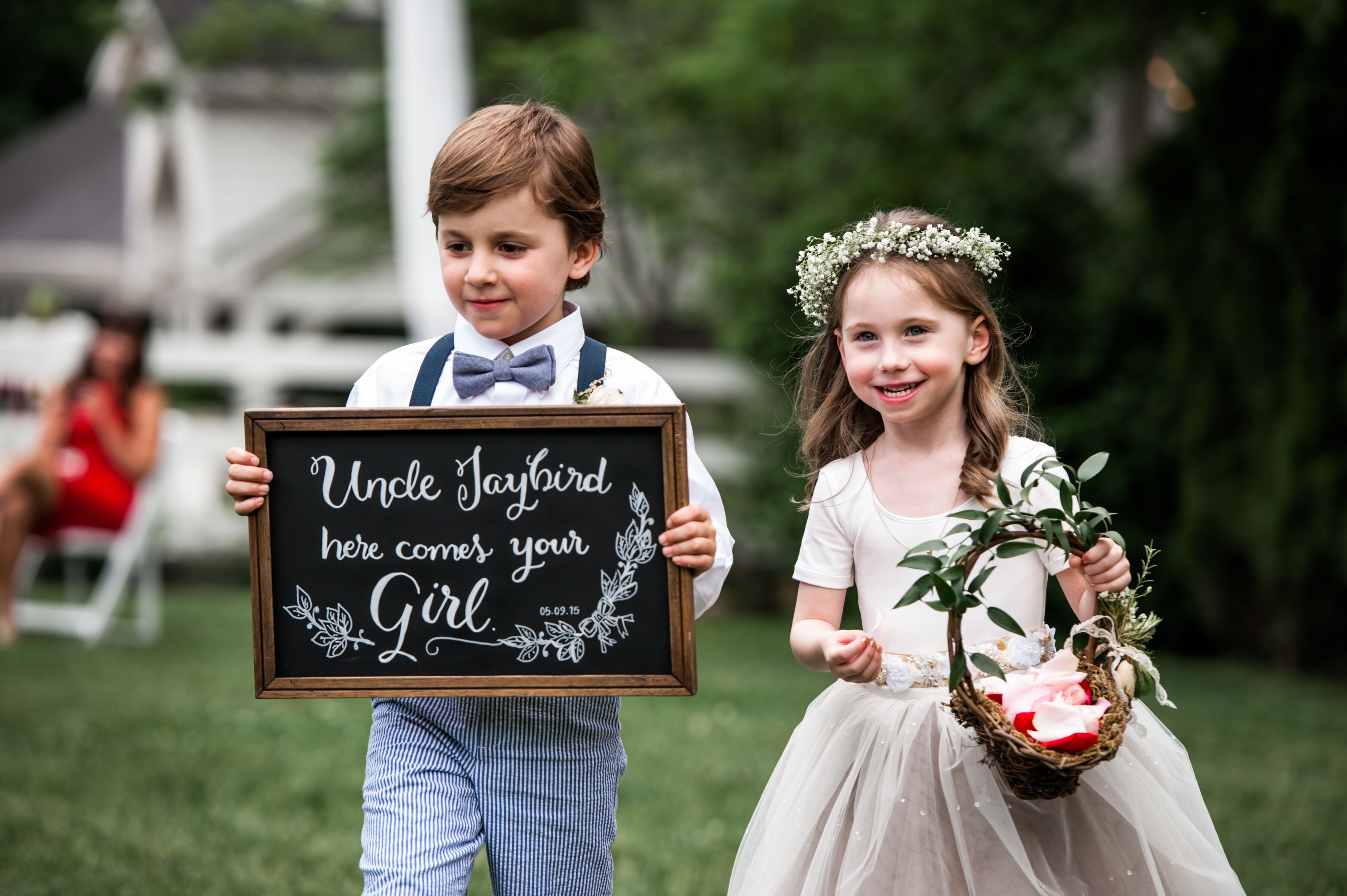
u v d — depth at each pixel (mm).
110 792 4715
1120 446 8578
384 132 15023
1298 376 7176
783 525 10062
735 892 2746
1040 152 10398
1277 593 7559
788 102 11734
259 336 17453
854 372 2613
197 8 16953
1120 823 2492
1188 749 5406
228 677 6941
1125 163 9742
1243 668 8000
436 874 2424
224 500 12227
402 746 2543
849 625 8586
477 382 2623
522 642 2455
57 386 8305
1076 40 9320
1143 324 8875
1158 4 8930
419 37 8375
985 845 2459
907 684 2586
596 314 16672
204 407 16578
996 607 2594
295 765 5145
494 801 2531
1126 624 2434
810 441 2830
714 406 12352
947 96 10812
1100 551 2365
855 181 10711
